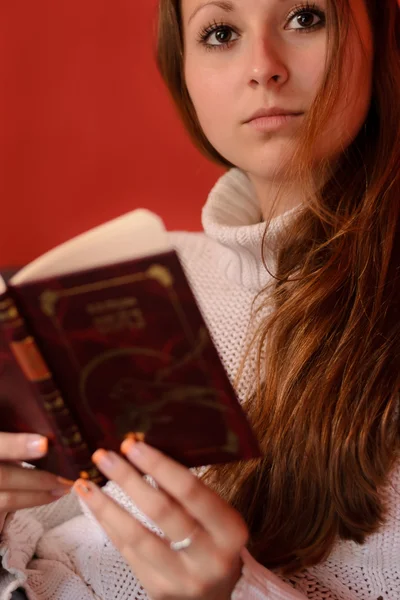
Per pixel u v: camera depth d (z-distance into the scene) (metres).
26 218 1.92
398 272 1.00
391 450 0.95
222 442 0.72
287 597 0.85
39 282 0.63
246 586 0.83
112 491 1.12
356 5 0.95
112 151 1.85
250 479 0.99
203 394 0.68
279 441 0.98
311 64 0.95
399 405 0.96
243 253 1.11
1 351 0.68
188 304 0.64
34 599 0.96
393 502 0.96
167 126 1.81
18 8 1.79
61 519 1.23
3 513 0.94
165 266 0.62
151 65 1.78
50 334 0.66
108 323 0.65
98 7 1.77
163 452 0.74
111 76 1.81
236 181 1.19
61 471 0.77
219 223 1.13
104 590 1.03
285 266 1.05
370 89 1.00
